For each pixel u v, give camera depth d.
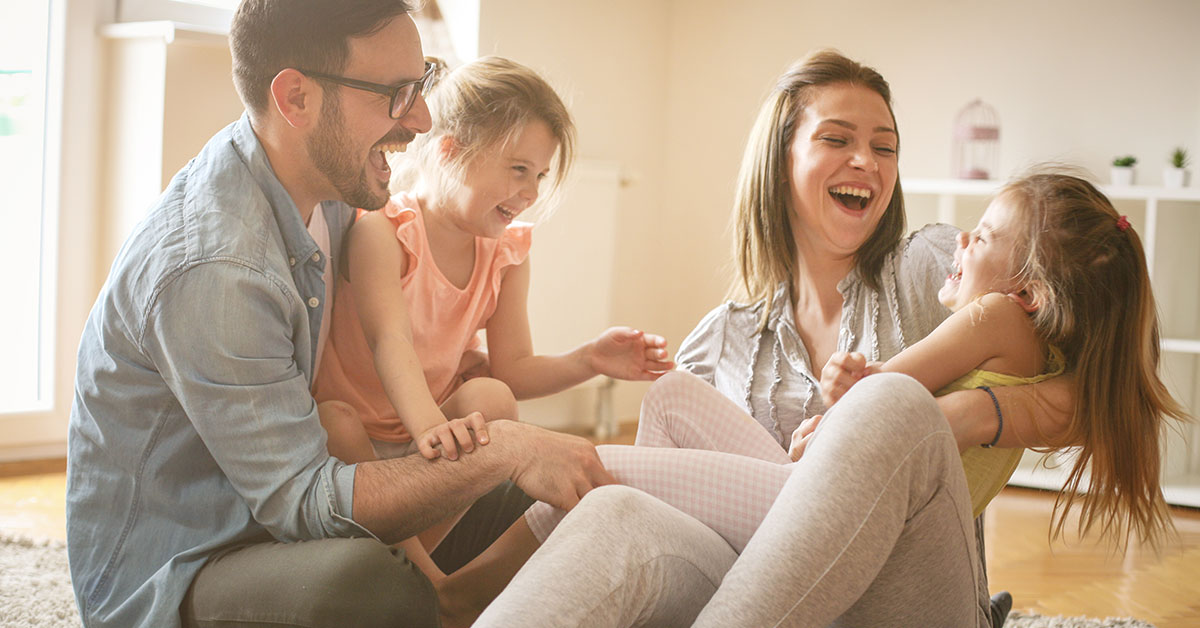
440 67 1.66
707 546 1.19
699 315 4.72
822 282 1.65
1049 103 3.99
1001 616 1.82
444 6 3.93
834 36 4.40
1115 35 3.88
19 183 3.33
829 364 1.42
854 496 1.06
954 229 1.62
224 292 1.20
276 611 1.15
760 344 1.70
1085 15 3.92
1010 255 1.44
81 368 1.30
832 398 1.40
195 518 1.27
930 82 4.21
